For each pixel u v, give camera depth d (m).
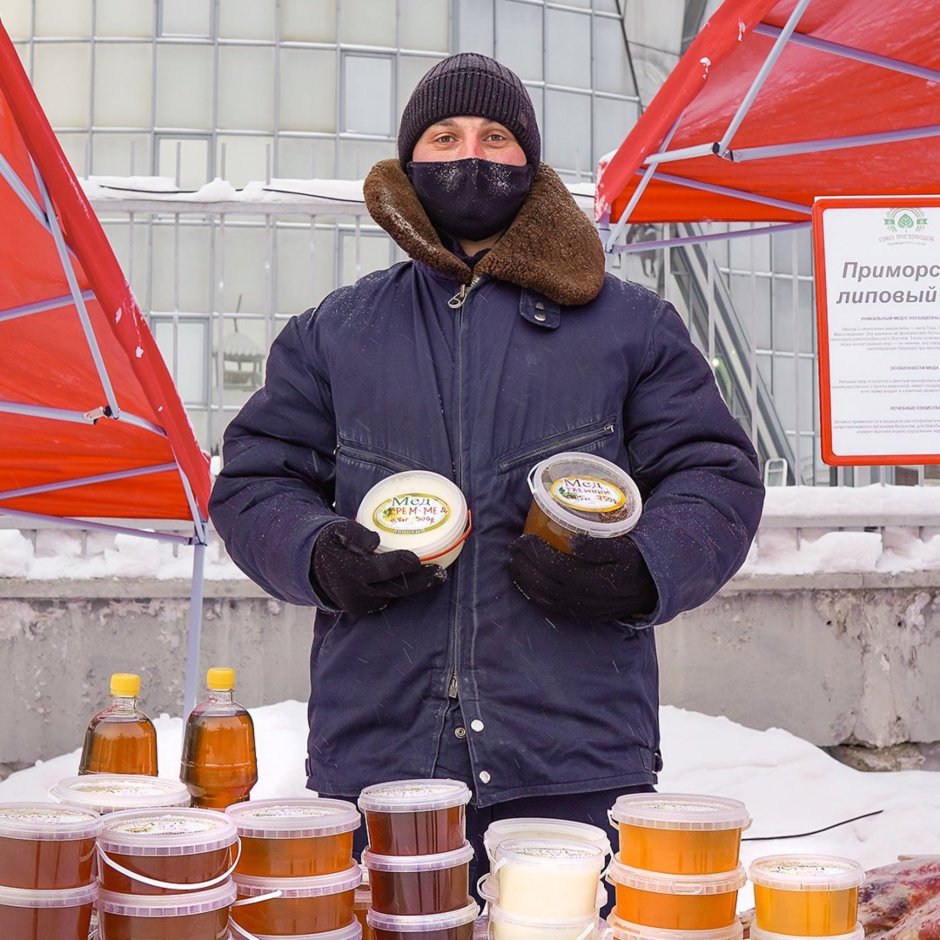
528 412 2.09
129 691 2.12
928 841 4.50
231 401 7.05
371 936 1.51
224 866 1.31
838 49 2.90
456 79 2.24
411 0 13.41
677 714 5.59
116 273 2.38
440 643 2.01
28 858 1.24
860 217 2.41
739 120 2.90
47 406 3.00
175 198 6.20
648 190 4.10
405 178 2.28
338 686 2.06
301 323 2.29
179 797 1.58
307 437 2.25
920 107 3.29
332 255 7.10
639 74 14.42
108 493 3.50
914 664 5.77
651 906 1.35
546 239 2.16
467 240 2.29
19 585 5.36
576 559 1.84
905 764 5.73
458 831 1.48
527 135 2.27
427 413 2.10
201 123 13.09
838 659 5.74
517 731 1.97
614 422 2.12
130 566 5.45
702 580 1.92
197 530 3.44
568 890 1.35
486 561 2.02
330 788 2.04
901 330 2.39
